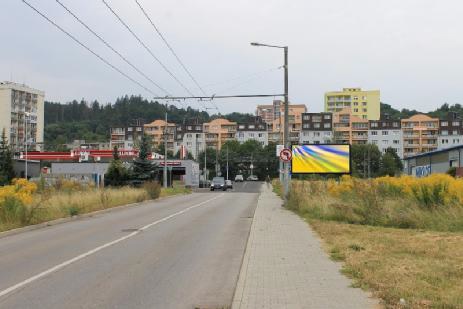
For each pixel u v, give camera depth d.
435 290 7.29
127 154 81.88
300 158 36.09
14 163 72.25
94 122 183.62
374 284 7.71
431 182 18.25
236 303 6.82
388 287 7.47
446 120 143.12
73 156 79.94
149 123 165.62
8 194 17.86
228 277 9.02
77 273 9.35
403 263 9.51
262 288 7.72
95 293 7.77
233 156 133.50
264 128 151.75
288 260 10.29
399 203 17.97
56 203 22.33
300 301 6.84
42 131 140.38
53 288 8.12
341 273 8.80
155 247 12.76
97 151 82.88
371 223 17.09
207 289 8.07
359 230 15.16
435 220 15.80
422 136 143.88
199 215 22.94
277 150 36.22
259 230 15.86
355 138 145.75
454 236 13.23
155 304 7.12
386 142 144.50
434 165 64.50
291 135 146.75
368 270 8.84
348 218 18.00
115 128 160.50
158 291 7.92
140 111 174.50
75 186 34.62
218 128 153.38
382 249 11.33
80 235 15.40
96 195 27.91
